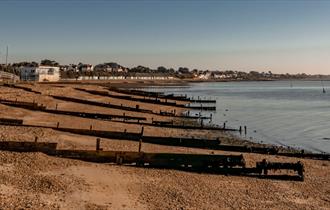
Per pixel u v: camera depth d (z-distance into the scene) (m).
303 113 93.75
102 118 61.81
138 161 31.89
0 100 66.81
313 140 56.72
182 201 23.50
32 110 62.06
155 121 61.81
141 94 125.69
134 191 24.77
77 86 134.88
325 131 65.25
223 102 125.31
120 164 31.58
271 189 28.05
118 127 54.25
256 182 29.77
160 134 51.75
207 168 31.95
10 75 151.38
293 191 27.97
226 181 29.44
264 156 40.88
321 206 24.92
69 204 21.06
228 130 61.72
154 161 31.95
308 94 182.38
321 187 29.52
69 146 35.59
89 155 31.77
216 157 32.09
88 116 61.84
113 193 23.95
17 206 19.31
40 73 190.88
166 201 23.30
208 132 58.34
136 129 53.97
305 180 31.44
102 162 31.73
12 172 25.22
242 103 122.81
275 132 63.19
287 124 73.06
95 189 24.23
